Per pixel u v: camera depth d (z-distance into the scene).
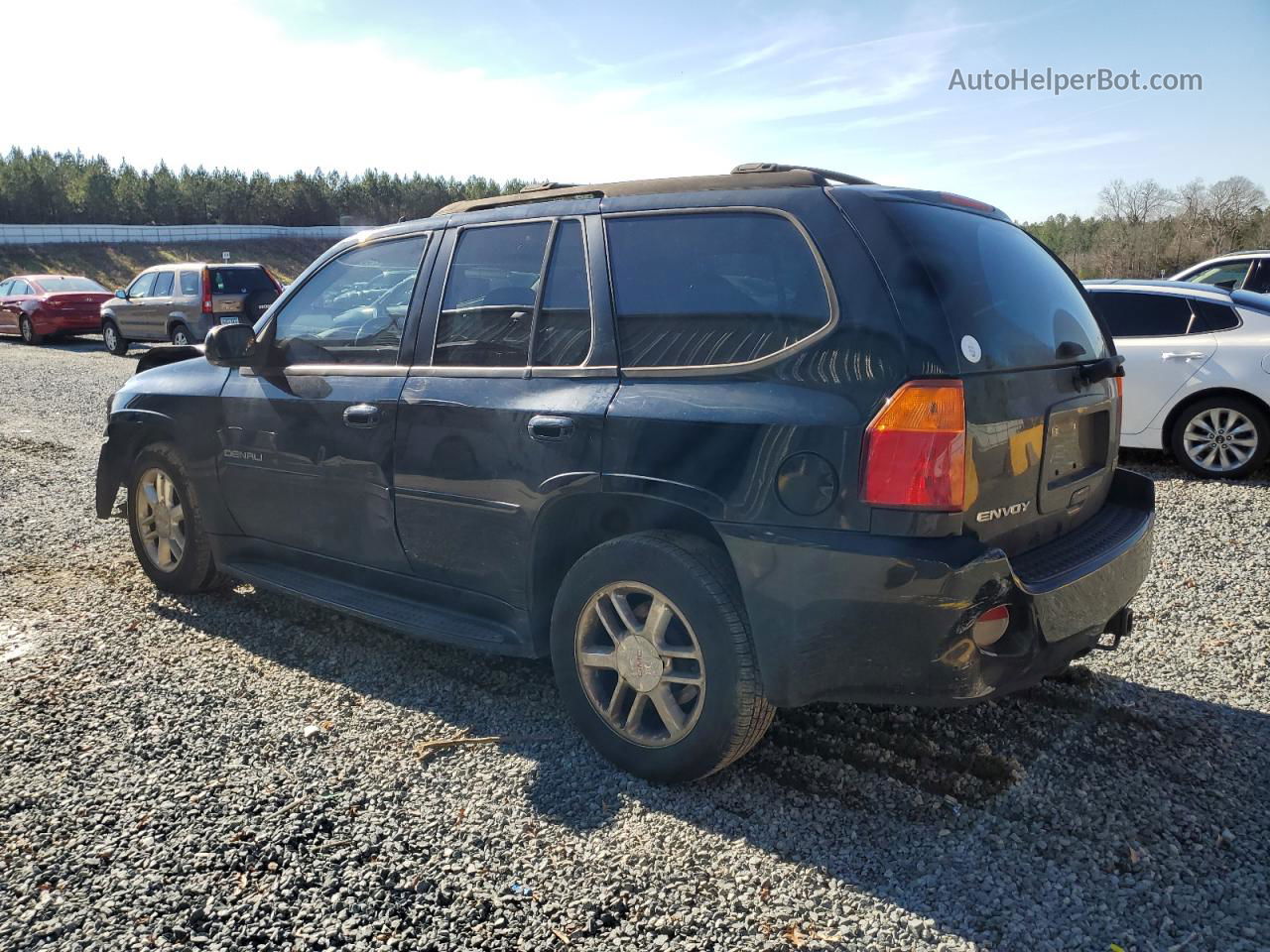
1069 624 2.85
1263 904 2.44
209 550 4.72
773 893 2.50
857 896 2.48
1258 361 7.39
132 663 4.02
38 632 4.38
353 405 3.81
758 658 2.78
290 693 3.73
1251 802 2.92
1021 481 2.83
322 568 4.16
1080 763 3.16
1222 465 7.62
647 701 3.10
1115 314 8.12
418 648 4.20
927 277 2.65
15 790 2.98
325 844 2.71
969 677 2.60
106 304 19.38
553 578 3.39
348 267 4.11
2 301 22.30
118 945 2.30
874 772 3.10
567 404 3.14
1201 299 7.81
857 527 2.58
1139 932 2.34
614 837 2.76
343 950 2.29
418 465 3.59
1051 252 3.59
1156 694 3.69
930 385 2.54
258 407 4.23
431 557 3.64
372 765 3.17
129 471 4.96
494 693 3.74
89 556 5.59
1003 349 2.79
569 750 3.28
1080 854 2.66
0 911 2.42
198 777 3.08
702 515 2.81
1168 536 5.91
